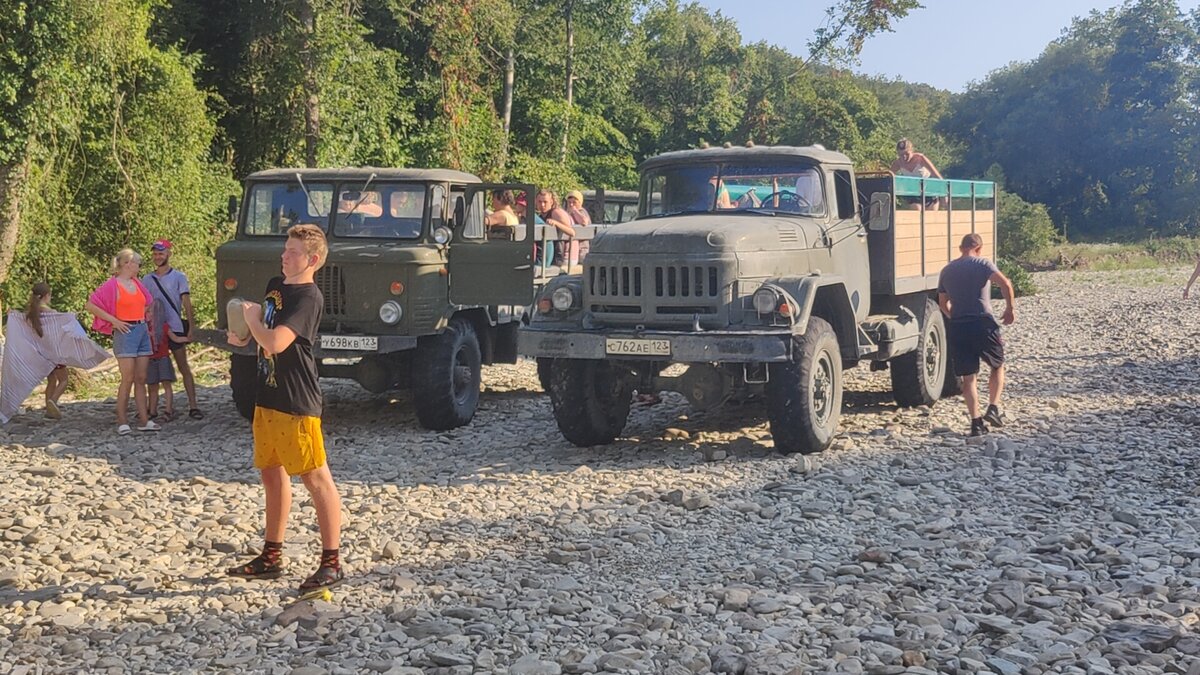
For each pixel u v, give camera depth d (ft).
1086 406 39.65
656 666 16.75
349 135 88.63
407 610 18.94
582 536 24.04
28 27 55.72
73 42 57.47
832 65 84.94
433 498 27.81
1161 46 252.83
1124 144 252.01
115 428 38.58
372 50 89.10
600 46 132.46
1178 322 73.10
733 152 35.50
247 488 29.37
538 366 43.55
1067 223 254.88
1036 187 266.77
